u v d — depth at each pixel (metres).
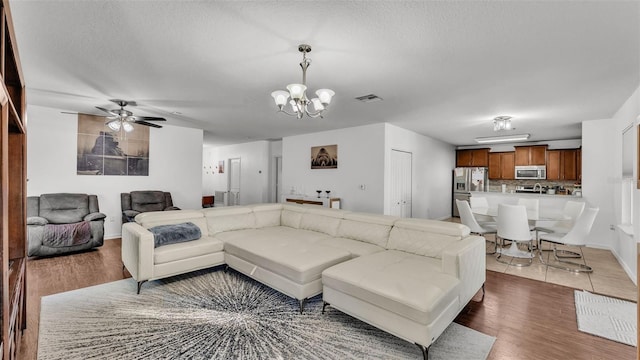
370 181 5.64
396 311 1.91
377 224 3.33
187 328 2.22
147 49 2.44
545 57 2.49
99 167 5.22
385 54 2.49
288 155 7.41
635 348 2.02
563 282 3.29
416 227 3.01
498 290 3.04
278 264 2.62
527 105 4.03
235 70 2.90
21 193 1.95
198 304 2.62
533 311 2.56
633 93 3.43
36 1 1.77
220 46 2.38
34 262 3.81
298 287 2.46
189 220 3.66
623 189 4.00
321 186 6.57
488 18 1.92
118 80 3.21
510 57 2.51
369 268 2.41
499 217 4.15
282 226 4.35
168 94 3.74
